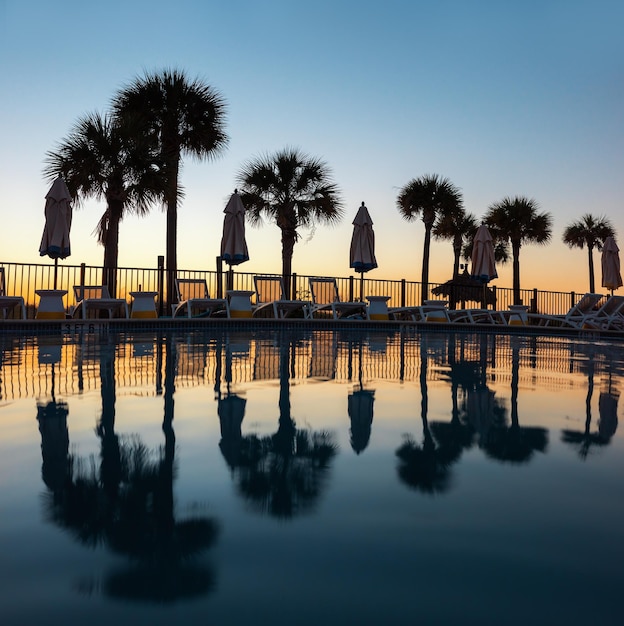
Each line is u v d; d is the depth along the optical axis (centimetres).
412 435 218
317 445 199
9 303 881
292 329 1127
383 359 517
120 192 1301
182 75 1509
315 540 116
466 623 85
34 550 110
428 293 1708
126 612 87
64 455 182
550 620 86
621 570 104
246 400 288
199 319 1034
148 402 278
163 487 151
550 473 169
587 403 299
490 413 266
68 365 427
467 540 117
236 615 86
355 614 87
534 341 891
